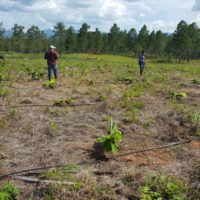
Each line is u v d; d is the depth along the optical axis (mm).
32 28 132375
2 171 6586
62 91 14969
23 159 7195
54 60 17891
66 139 8523
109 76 21766
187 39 105250
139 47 125188
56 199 5590
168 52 115750
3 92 13336
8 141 8172
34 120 9852
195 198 5711
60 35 123938
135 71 27469
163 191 5836
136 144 8414
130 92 14727
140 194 5812
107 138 7629
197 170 6594
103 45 130875
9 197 5551
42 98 13188
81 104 12203
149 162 7297
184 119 10320
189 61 114188
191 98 14492
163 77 21938
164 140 8875
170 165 7016
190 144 8562
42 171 6629
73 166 6777
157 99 13914
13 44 130625
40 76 19047
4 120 9578
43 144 8086
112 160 7344
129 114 10875
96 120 10281
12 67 24062
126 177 6348
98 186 5934
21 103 12109
